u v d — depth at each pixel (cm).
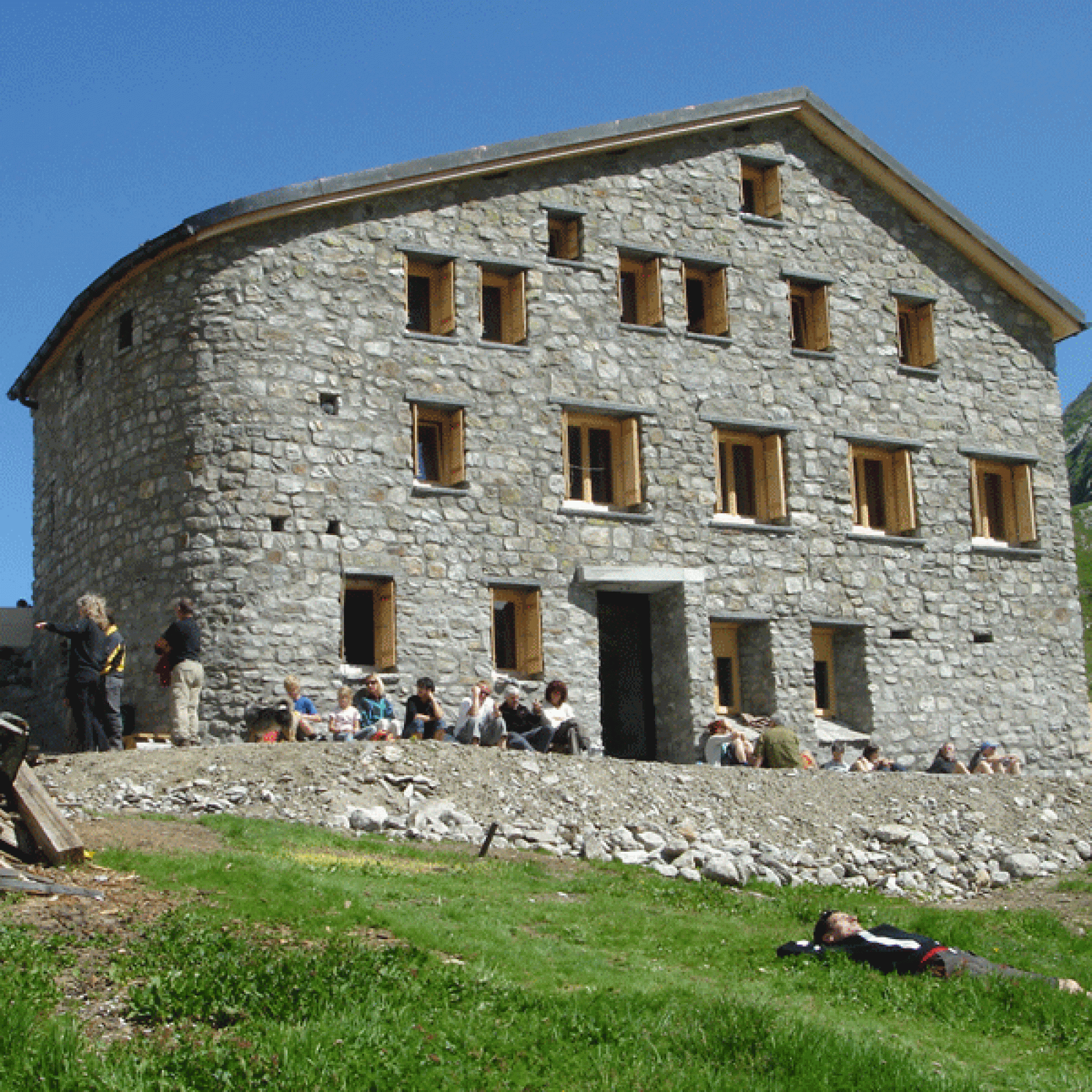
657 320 2525
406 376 2309
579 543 2378
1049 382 2886
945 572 2667
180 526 2180
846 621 2550
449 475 2334
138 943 879
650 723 2462
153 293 2292
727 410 2541
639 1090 745
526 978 929
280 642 2142
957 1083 802
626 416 2469
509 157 2406
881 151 2739
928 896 1595
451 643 2250
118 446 2319
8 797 1093
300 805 1545
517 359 2397
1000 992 997
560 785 1702
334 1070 714
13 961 812
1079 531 6681
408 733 1942
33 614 2786
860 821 1791
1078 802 1994
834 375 2652
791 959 1075
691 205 2597
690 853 1533
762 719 2433
